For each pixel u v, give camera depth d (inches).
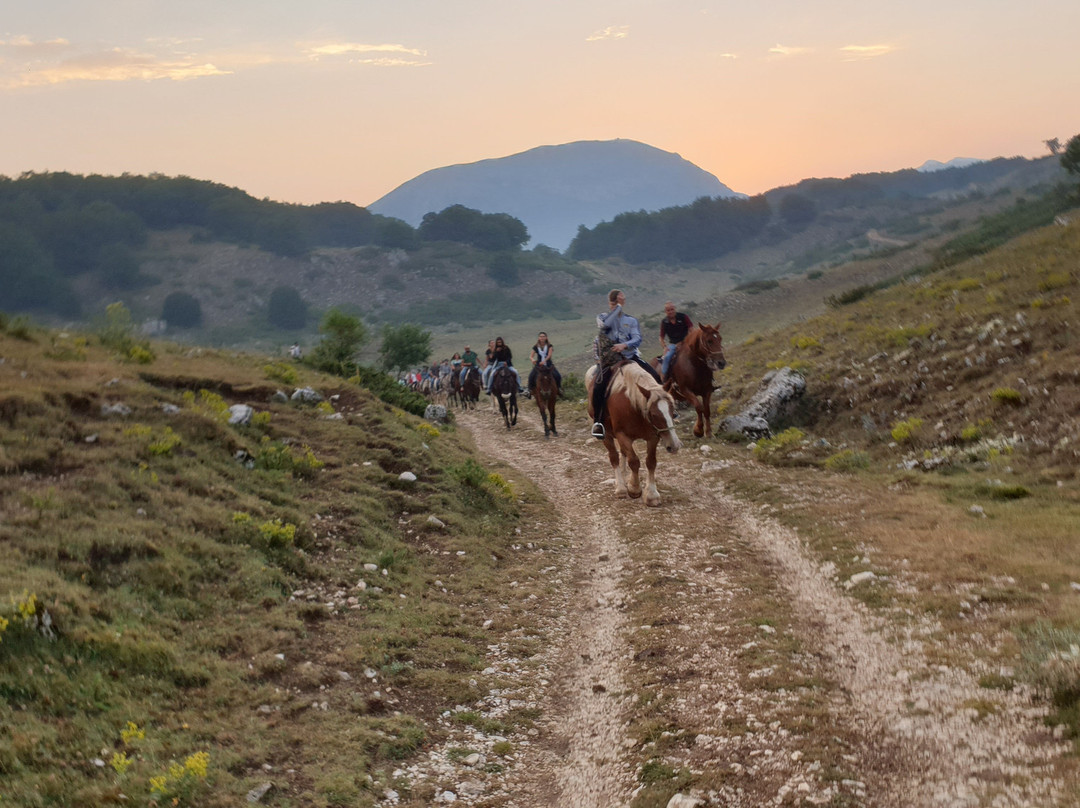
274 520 370.9
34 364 483.5
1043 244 1095.0
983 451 534.0
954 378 669.3
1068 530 358.6
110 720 205.5
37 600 230.7
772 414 756.0
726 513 493.4
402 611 330.0
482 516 490.3
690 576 373.1
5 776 171.9
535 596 369.7
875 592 313.6
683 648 285.3
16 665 208.2
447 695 265.4
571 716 256.7
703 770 196.7
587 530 490.0
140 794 178.5
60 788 173.3
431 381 1802.4
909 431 610.9
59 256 7760.8
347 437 542.6
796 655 266.7
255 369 682.2
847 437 682.8
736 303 3619.6
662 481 595.2
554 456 771.4
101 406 432.1
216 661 250.5
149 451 391.5
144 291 7613.2
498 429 1041.5
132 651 233.6
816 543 398.9
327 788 199.8
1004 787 166.9
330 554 371.9
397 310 7411.4
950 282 1040.2
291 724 229.9
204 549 317.4
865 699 229.6
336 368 900.0
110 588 270.1
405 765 220.4
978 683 219.8
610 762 218.5
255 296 7652.6
